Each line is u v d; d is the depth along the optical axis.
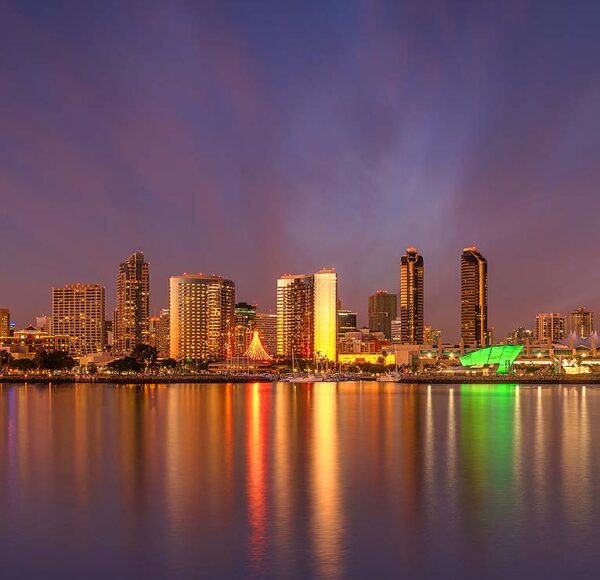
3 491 58.59
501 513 50.62
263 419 130.25
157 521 48.66
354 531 45.94
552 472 67.50
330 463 73.19
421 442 92.06
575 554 41.28
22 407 165.50
